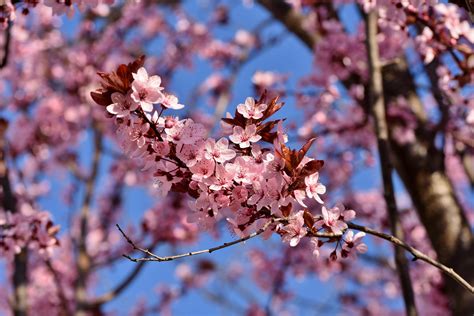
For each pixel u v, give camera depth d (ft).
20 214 13.35
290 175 7.60
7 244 13.15
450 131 18.26
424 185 17.78
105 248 27.40
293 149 7.55
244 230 7.77
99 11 29.91
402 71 19.60
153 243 22.82
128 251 23.04
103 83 7.55
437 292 21.50
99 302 21.42
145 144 7.73
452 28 12.46
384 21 12.80
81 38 30.45
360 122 21.90
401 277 12.06
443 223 17.15
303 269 26.86
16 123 28.78
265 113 7.99
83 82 29.25
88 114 28.96
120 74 7.51
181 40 30.04
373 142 22.86
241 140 7.80
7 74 29.99
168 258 7.60
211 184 7.65
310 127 22.34
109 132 28.73
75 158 29.68
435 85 18.29
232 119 8.01
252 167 7.67
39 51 30.63
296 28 21.62
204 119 29.45
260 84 21.63
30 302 27.07
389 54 19.25
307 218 7.70
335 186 25.64
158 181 7.97
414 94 19.36
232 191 7.66
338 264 26.53
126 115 7.45
